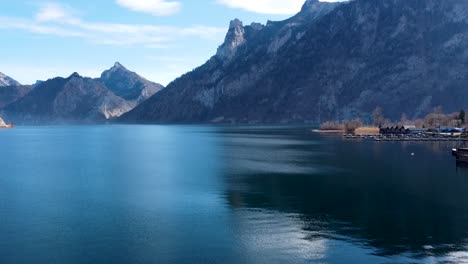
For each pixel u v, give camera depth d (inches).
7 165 4394.7
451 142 6520.7
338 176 3260.3
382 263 1520.7
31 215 2185.0
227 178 3255.4
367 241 1738.4
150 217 2122.3
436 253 1609.3
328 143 6648.6
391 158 4426.7
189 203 2410.2
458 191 2635.3
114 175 3540.8
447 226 1923.0
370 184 2906.0
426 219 2034.9
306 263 1531.7
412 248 1660.9
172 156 5177.2
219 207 2304.4
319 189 2758.4
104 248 1695.4
